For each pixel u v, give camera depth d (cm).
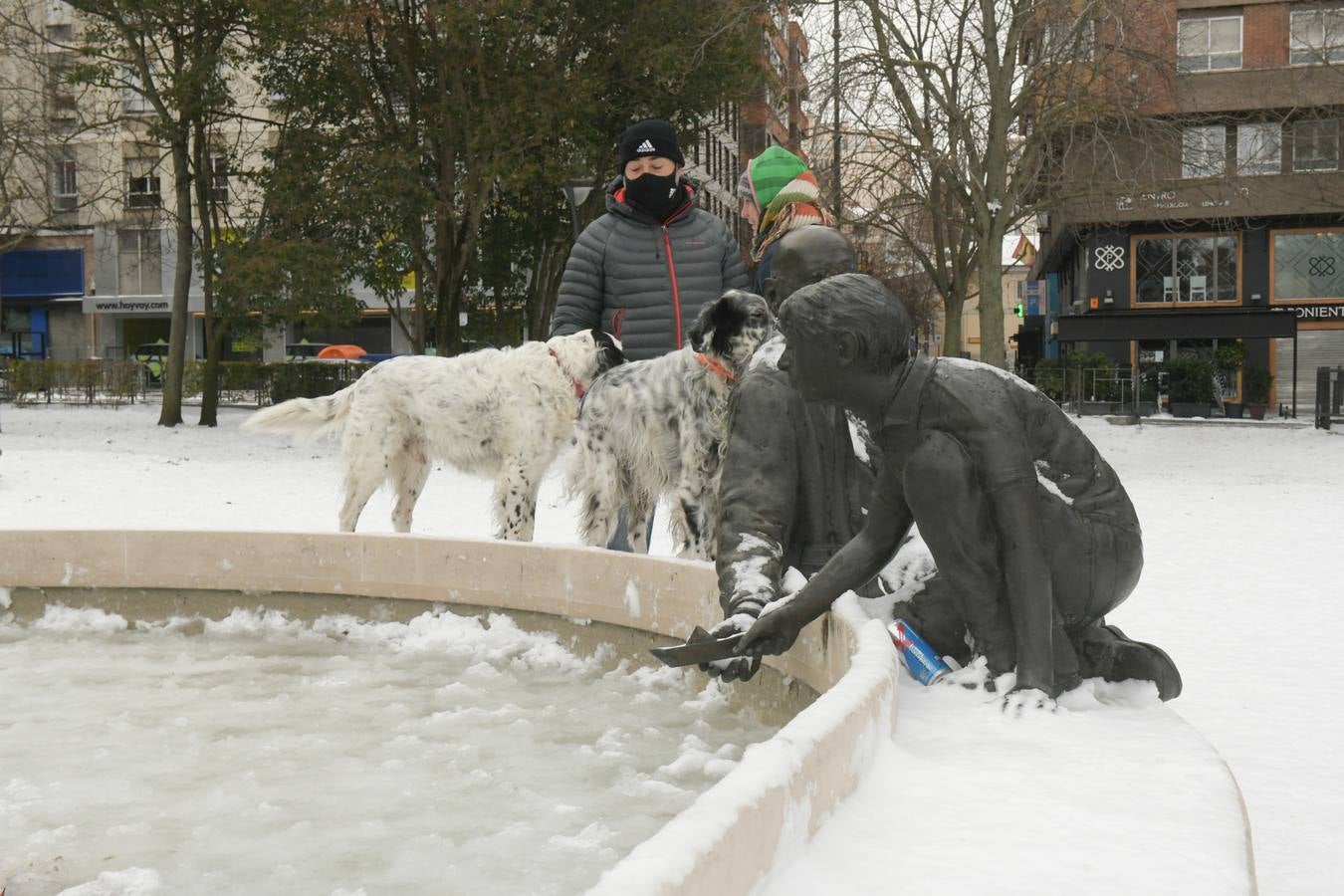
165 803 320
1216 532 1213
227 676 479
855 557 323
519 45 2536
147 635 567
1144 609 766
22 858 279
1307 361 4097
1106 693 319
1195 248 4112
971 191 2645
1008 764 249
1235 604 784
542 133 2444
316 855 281
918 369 308
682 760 358
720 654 325
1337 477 1936
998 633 310
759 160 563
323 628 574
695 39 2588
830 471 411
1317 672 579
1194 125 3088
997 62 2361
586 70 2603
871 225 2658
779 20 2628
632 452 690
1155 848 199
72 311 5531
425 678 478
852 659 298
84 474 1733
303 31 2442
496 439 850
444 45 2506
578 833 297
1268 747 446
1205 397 3862
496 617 543
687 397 662
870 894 184
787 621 322
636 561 489
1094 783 236
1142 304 4153
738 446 406
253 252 2550
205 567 587
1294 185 3809
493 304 3484
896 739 269
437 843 288
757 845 181
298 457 2269
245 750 372
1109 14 2289
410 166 2506
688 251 752
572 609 516
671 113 2706
